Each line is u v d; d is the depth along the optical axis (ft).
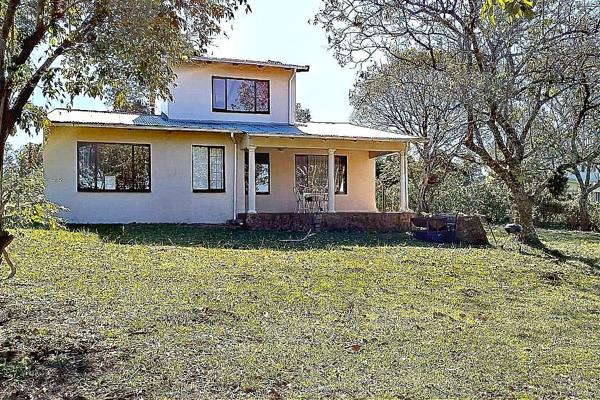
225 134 56.85
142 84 19.08
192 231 48.47
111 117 55.52
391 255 38.73
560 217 86.94
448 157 74.79
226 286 26.53
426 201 85.46
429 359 16.99
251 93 62.08
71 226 48.14
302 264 33.50
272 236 47.73
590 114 47.55
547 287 31.12
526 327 21.58
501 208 87.66
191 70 59.11
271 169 62.69
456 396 14.06
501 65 45.37
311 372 15.47
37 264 29.68
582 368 16.69
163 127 51.96
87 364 15.67
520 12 11.82
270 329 19.72
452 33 46.78
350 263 34.58
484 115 46.57
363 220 55.57
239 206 57.31
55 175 50.14
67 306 21.85
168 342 17.78
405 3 45.62
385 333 19.70
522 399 14.01
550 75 43.16
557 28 42.88
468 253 41.88
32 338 17.78
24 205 21.18
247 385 14.40
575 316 24.00
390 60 68.08
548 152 47.32
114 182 52.54
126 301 22.91
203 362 16.02
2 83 15.15
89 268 29.43
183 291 25.05
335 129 63.26
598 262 41.68
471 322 22.03
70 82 18.54
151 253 34.91
